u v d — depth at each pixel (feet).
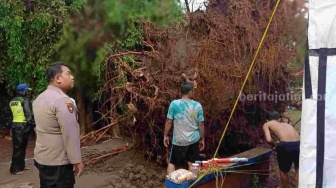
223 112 20.76
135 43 26.17
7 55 32.37
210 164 15.10
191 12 21.45
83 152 24.67
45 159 12.45
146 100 19.36
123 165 22.31
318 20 9.27
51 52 29.78
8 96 35.78
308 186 9.37
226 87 19.74
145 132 21.54
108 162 23.02
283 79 21.40
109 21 27.09
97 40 27.58
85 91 29.81
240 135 22.63
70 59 28.63
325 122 9.18
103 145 25.99
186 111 17.74
